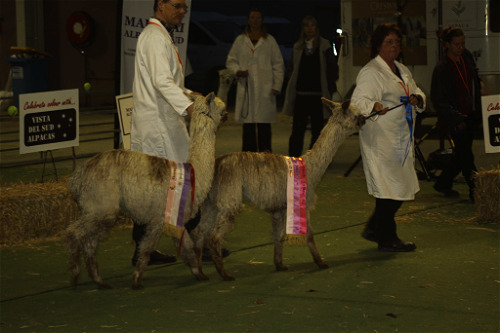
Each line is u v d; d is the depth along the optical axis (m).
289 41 24.98
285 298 5.59
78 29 20.61
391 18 13.34
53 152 13.43
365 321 5.05
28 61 19.50
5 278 6.20
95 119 18.34
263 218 8.39
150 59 5.97
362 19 13.55
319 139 6.32
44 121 8.09
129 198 5.55
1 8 21.69
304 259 6.73
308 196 6.25
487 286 5.80
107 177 5.54
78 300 5.61
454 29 8.73
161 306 5.44
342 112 6.29
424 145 13.38
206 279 6.12
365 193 9.69
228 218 5.99
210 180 5.75
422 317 5.11
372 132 6.67
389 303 5.42
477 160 11.69
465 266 6.38
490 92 12.82
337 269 6.37
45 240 7.45
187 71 9.11
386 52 6.69
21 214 7.34
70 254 5.77
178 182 5.60
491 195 7.96
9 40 21.73
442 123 9.18
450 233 7.58
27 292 5.82
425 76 13.22
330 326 4.96
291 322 5.05
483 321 5.01
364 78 6.57
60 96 8.23
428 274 6.16
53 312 5.33
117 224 8.02
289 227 6.09
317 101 11.21
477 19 12.76
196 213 5.87
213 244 6.03
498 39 12.68
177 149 6.27
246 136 11.60
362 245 7.20
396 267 6.39
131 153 5.62
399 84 6.66
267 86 11.35
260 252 6.99
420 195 9.46
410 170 6.79
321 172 6.31
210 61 21.88
